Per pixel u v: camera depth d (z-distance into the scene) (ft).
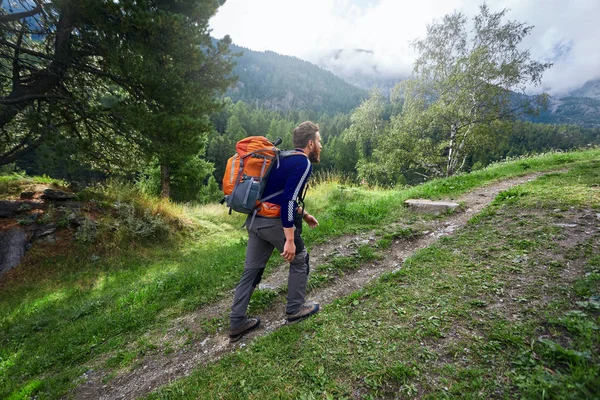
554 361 4.93
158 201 33.91
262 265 7.82
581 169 18.92
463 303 7.20
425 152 53.21
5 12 23.18
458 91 46.85
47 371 9.21
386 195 24.11
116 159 32.86
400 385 5.22
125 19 20.95
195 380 6.65
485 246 10.26
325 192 33.42
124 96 29.35
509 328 5.96
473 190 19.65
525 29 43.19
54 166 24.30
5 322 14.90
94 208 27.91
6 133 24.72
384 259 11.66
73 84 26.37
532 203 13.15
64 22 22.13
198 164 58.70
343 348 6.46
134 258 24.95
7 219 23.06
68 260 22.95
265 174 6.88
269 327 8.46
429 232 13.56
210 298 11.55
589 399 4.03
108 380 7.91
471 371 5.11
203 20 26.50
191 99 25.07
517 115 45.60
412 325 6.77
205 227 33.63
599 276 6.83
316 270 11.37
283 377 6.00
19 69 23.75
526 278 7.69
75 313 13.50
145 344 9.29
